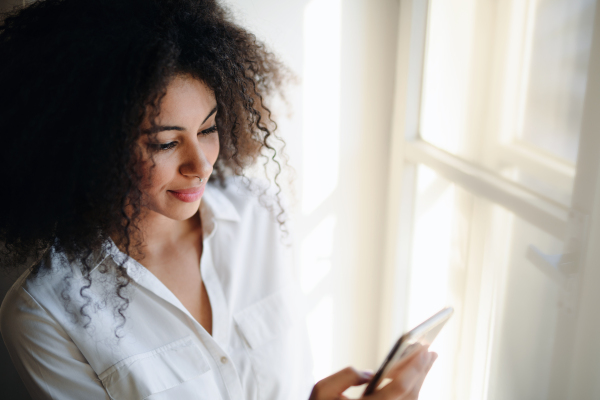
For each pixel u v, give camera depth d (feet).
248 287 3.24
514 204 3.29
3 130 2.32
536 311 3.22
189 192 2.53
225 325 3.04
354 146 5.10
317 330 5.75
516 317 3.51
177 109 2.30
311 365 3.62
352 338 5.91
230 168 3.32
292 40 4.62
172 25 2.33
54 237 2.59
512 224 3.48
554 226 2.92
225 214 3.12
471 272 4.14
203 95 2.40
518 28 3.20
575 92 2.70
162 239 3.01
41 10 2.37
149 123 2.24
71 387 2.66
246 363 3.09
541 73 2.99
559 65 2.81
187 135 2.38
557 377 3.01
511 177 3.34
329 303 5.67
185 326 2.84
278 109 4.76
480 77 3.68
